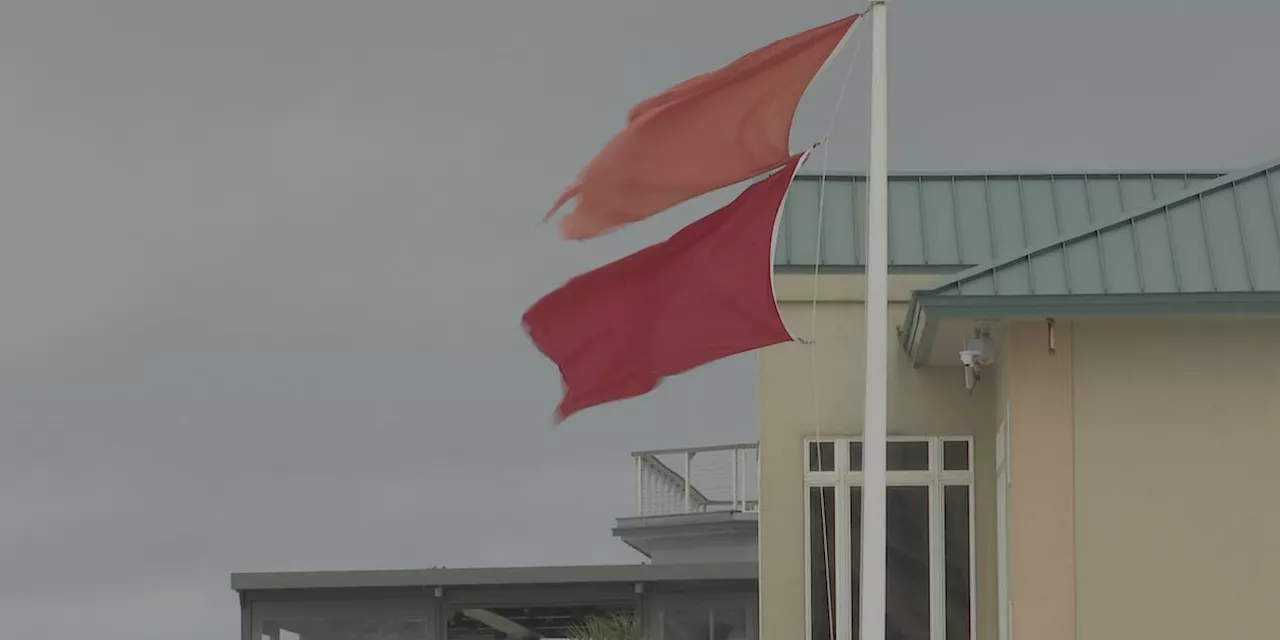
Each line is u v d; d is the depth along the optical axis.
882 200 15.57
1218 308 18.02
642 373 15.83
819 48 15.59
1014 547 18.44
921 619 21.67
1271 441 18.34
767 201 15.82
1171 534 18.28
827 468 22.11
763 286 15.71
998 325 19.42
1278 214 18.56
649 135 15.86
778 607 21.88
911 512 21.86
